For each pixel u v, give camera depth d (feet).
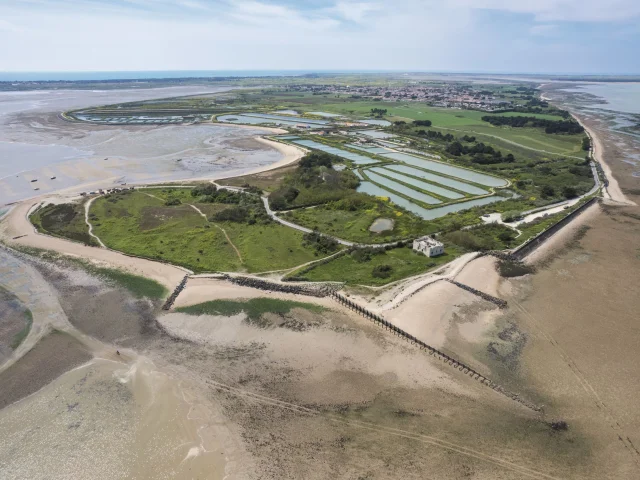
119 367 143.33
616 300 180.24
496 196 327.47
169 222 266.57
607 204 306.76
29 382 136.87
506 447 111.96
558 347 150.61
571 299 181.37
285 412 123.85
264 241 237.66
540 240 240.94
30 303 180.14
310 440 114.62
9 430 119.65
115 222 266.77
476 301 176.35
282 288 186.09
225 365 143.43
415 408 124.88
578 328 161.27
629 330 159.63
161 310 174.91
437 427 118.32
